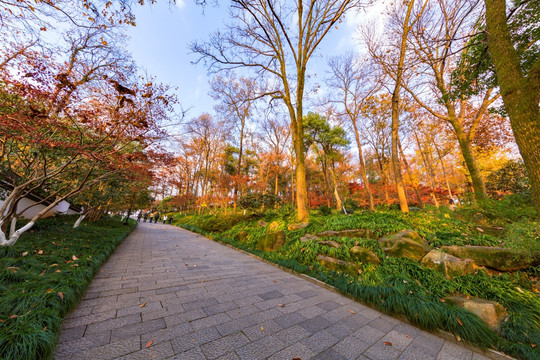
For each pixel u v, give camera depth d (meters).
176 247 7.21
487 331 2.21
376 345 2.16
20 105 3.12
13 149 3.71
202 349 1.86
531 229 3.06
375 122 15.02
